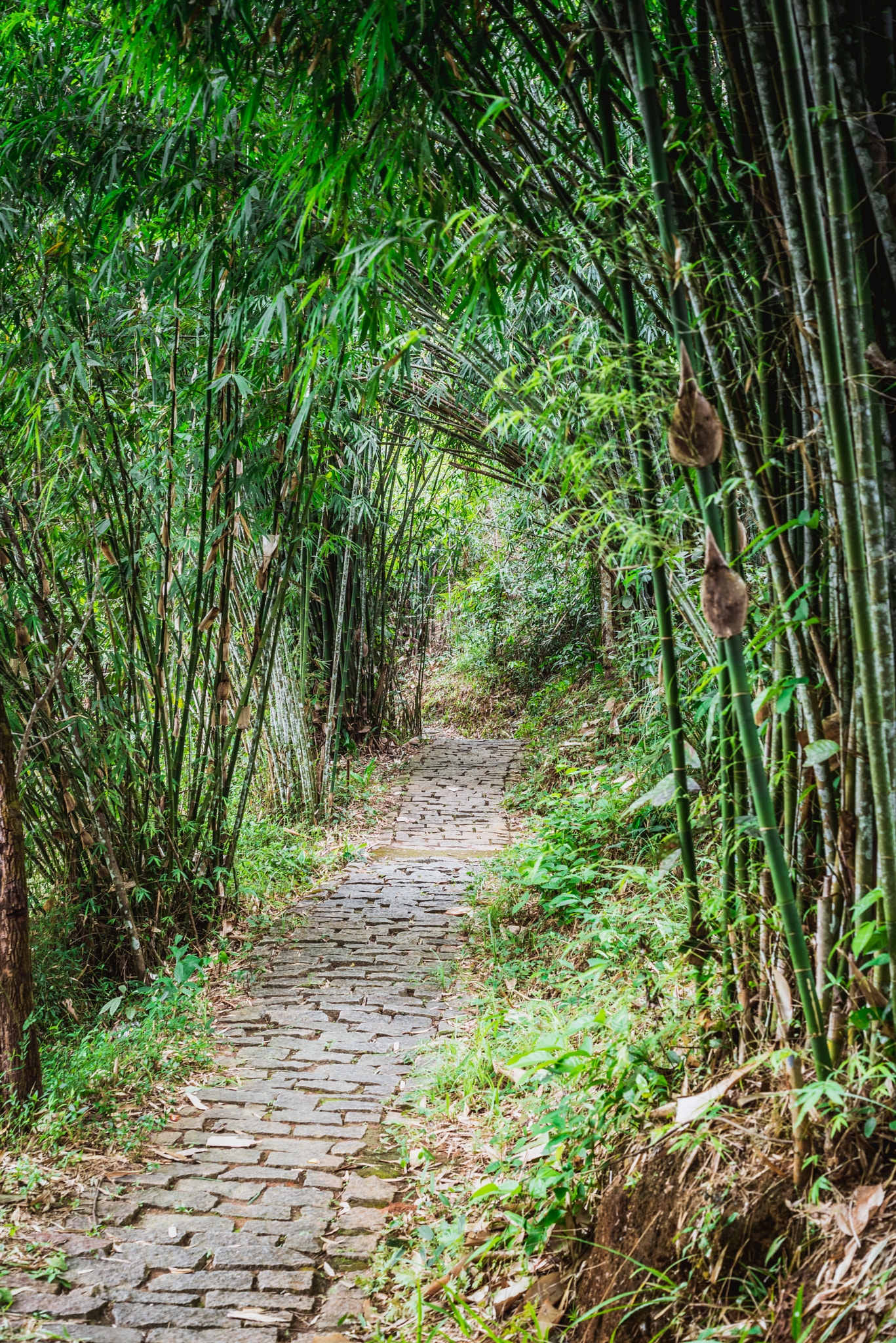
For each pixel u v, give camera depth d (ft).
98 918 13.16
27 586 11.96
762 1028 6.05
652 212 5.96
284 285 10.84
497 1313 6.27
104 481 12.50
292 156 7.63
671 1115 6.12
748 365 5.84
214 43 7.40
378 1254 7.05
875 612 4.79
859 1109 5.04
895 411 5.12
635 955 10.61
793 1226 5.01
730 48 5.31
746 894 6.14
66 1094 9.23
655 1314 5.31
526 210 6.89
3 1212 7.48
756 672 6.26
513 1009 11.09
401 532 27.78
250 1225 7.41
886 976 5.09
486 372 11.50
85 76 10.55
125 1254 7.00
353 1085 9.90
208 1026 11.19
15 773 9.23
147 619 14.34
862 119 4.86
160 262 11.68
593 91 6.88
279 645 20.53
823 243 4.61
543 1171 6.96
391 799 24.02
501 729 34.01
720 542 5.35
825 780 5.45
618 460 6.44
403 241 7.16
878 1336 4.09
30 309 11.48
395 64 6.31
